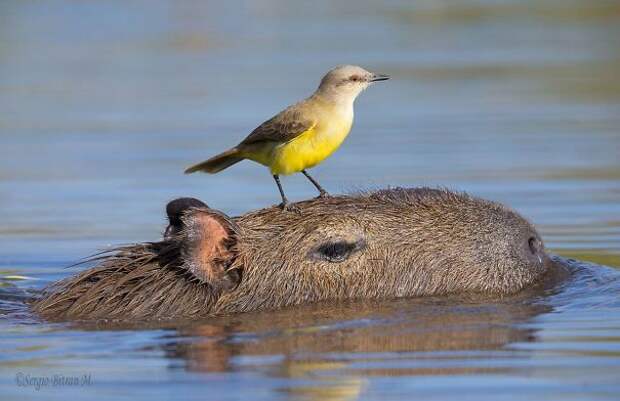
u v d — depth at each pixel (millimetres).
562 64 29625
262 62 31062
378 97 26766
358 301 11797
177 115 25203
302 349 10203
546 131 22812
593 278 12602
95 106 26734
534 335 10531
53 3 41875
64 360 9969
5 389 9266
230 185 19422
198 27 37250
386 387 9141
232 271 11539
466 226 12266
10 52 34031
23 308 11906
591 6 37844
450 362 9781
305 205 12039
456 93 26797
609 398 8812
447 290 12055
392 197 12406
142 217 17297
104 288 11500
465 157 20781
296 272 11664
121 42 35312
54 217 17453
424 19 37375
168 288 11398
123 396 9008
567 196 17953
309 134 11984
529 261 12375
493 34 34219
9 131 24422
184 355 10039
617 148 21234
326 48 32531
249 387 9148
